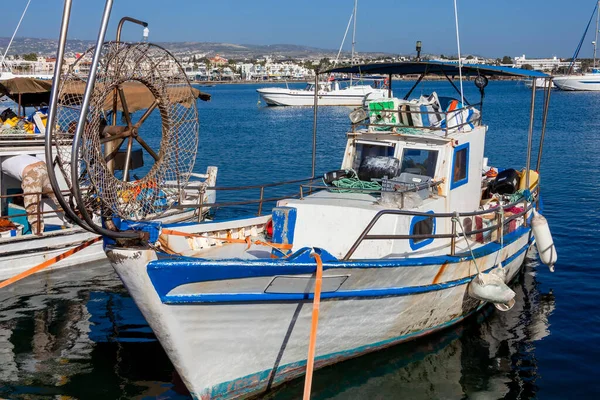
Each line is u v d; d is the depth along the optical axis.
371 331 9.66
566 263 15.04
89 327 11.41
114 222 7.23
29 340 10.83
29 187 14.48
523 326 11.48
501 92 122.06
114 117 8.57
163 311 7.44
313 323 7.57
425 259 9.54
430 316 10.52
